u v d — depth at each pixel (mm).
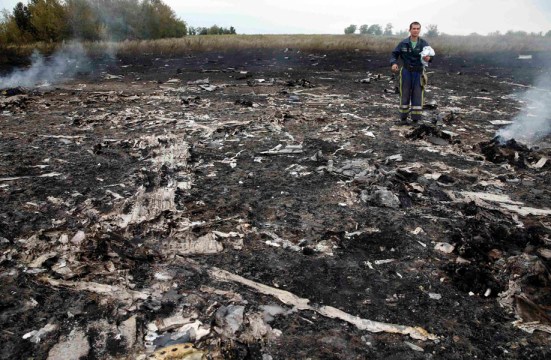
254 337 2506
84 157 5773
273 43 25172
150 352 2371
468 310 2783
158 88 12297
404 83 7617
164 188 4707
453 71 16719
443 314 2750
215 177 5113
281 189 4762
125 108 9148
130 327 2572
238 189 4750
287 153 6023
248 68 17672
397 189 4641
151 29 32094
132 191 4645
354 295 2939
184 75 15453
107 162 5574
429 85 12969
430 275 3172
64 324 2596
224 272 3180
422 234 3766
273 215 4125
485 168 5512
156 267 3227
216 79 14383
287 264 3307
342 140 6707
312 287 3023
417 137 6820
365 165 5320
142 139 6562
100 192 4602
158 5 33469
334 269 3246
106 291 2918
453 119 8219
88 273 3113
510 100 10531
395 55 7570
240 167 5480
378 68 17656
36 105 9445
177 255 3396
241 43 25094
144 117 8203
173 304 2801
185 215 4066
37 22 26391
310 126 7629
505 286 2980
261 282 3074
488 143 6254
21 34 26812
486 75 15477
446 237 3713
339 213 4172
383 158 5828
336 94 11258
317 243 3619
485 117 8570
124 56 21703
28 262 3246
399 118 8328
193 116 8289
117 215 4039
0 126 7441
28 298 2824
